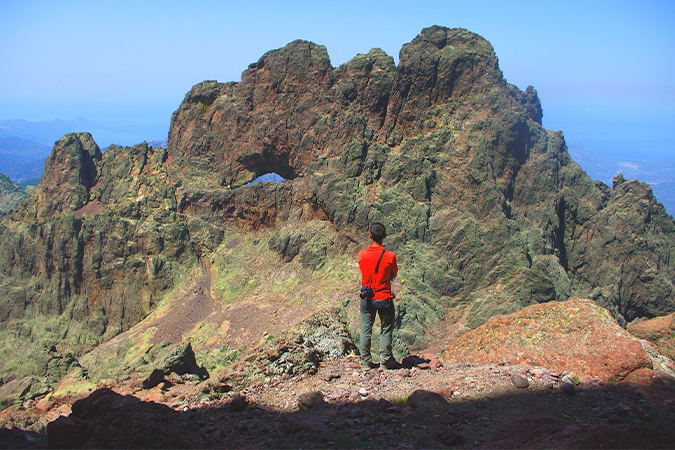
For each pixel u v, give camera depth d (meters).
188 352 21.67
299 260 65.69
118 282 70.38
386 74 67.50
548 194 67.44
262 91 71.31
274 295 62.47
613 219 71.19
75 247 71.19
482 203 61.94
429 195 64.19
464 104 66.25
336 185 64.50
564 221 71.25
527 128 67.06
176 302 67.25
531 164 67.31
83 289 71.56
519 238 61.50
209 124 75.31
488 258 60.34
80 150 77.81
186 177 75.38
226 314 61.31
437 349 53.59
